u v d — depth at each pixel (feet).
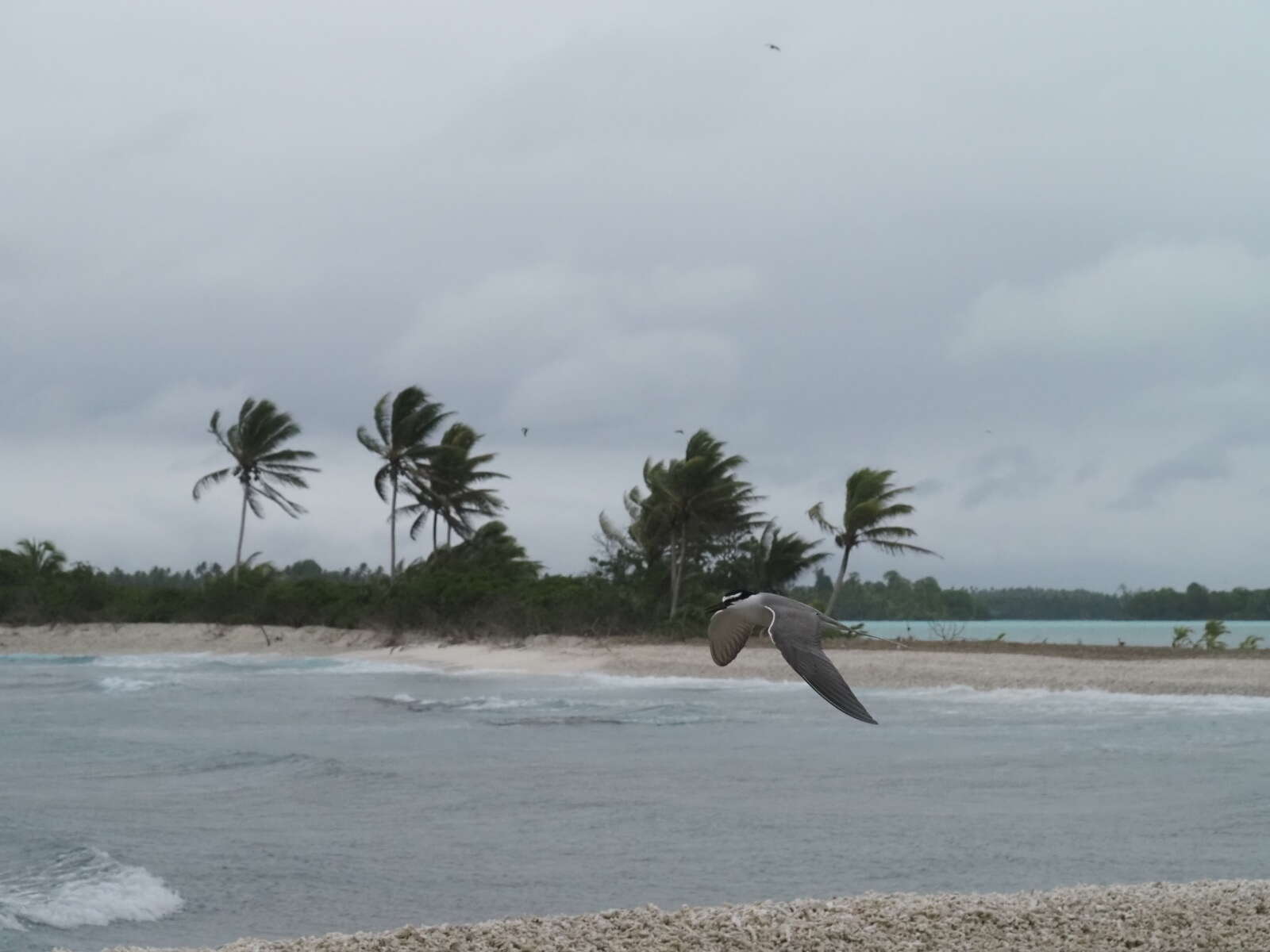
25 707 121.90
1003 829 56.24
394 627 209.15
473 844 53.78
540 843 54.08
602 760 79.77
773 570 197.67
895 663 138.31
